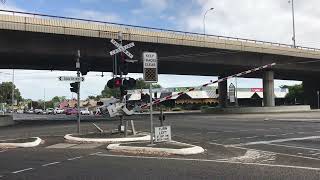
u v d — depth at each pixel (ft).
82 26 157.69
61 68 214.48
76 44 160.86
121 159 51.49
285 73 291.79
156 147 57.82
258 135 82.53
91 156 54.95
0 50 145.89
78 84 90.07
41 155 57.00
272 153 55.42
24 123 166.30
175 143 62.44
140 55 180.75
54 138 83.51
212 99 393.91
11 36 146.82
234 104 321.32
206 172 40.96
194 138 78.48
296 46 242.78
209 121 142.41
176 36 185.88
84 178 38.99
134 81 78.59
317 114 181.98
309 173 39.73
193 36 193.06
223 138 77.77
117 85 77.41
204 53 202.39
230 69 251.19
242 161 48.62
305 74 306.55
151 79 61.36
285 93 463.83
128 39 170.09
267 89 251.80
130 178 38.40
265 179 36.94
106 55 168.14
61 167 45.85
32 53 153.38
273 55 234.17
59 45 157.58
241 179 37.06
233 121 139.85
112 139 72.02
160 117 66.59
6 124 157.17
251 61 227.81
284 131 90.89
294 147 61.62
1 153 60.39
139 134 78.79
